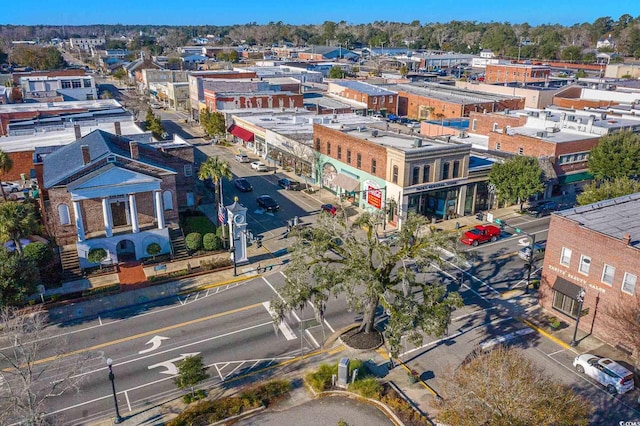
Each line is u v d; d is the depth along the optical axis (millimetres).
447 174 60938
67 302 42844
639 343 33094
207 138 108938
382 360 35625
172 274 47344
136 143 50719
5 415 27453
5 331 36156
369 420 30047
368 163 63469
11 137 77250
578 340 37562
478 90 132250
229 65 194125
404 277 32594
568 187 72000
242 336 38375
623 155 64375
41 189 54875
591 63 194500
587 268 38031
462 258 34219
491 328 39312
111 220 49156
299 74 159875
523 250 51875
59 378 33062
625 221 39219
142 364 35000
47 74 145750
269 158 88625
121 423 29641
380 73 196250
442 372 34156
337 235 36156
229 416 30141
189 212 63625
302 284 34062
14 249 49344
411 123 115750
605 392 32156
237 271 48969
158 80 168625
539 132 70438
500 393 24391
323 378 32844
